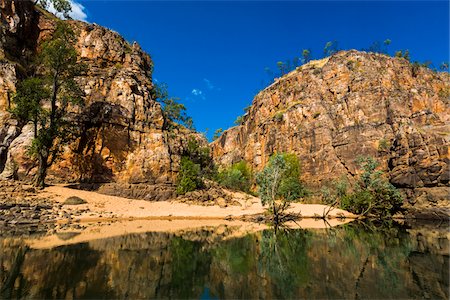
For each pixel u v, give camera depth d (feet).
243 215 150.30
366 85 300.81
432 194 199.52
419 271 52.95
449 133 215.31
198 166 198.70
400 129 244.22
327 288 43.37
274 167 147.33
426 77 318.65
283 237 93.40
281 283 45.78
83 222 106.93
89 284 41.32
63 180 152.25
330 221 157.28
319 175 279.69
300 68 400.47
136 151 176.35
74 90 152.87
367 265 57.47
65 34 152.66
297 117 319.27
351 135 276.21
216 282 45.88
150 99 200.95
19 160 145.07
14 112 133.28
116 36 222.69
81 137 161.68
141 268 51.34
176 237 85.66
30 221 97.96
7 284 39.60
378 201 185.37
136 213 133.08
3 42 166.81
